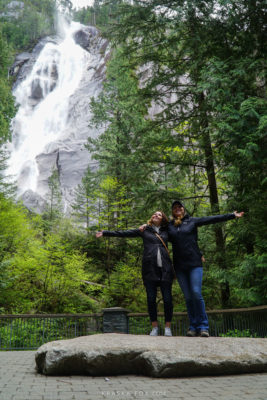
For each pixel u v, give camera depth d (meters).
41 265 15.16
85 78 80.12
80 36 98.81
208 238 11.34
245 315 9.16
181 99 12.16
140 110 13.23
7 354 6.46
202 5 9.93
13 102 29.09
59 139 64.06
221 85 8.92
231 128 8.09
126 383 3.41
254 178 8.91
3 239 14.89
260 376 3.66
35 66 87.88
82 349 3.89
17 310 14.39
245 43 10.15
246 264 8.70
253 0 9.52
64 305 15.36
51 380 3.62
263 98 9.23
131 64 12.40
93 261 19.81
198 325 4.89
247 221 9.41
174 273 5.12
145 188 11.20
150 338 4.43
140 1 10.98
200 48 10.74
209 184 11.80
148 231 5.27
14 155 69.62
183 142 11.58
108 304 16.53
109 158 16.16
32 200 51.00
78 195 32.75
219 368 3.73
